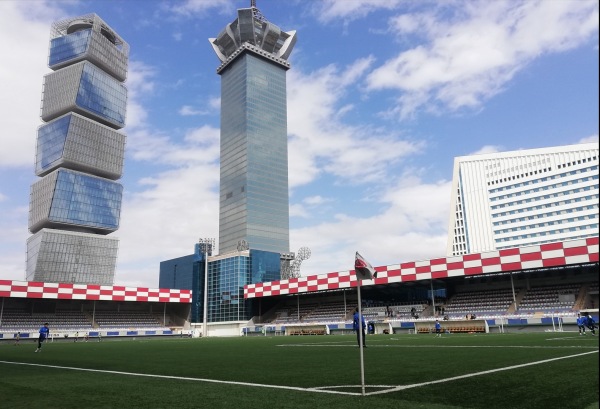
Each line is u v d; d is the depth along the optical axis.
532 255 46.50
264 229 137.25
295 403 7.74
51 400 8.59
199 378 11.91
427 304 60.00
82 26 149.50
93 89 140.00
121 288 71.31
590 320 30.86
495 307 52.56
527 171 155.75
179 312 83.19
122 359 19.95
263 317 81.75
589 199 139.62
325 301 74.19
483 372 11.13
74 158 134.12
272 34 156.12
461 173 173.00
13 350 31.27
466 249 166.25
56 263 129.38
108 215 140.25
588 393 7.76
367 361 15.77
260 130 145.00
